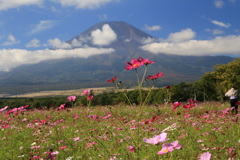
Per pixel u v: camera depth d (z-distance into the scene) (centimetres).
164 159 326
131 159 364
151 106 1420
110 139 561
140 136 499
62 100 4962
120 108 1497
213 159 354
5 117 1022
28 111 1561
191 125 703
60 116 1173
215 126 648
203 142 476
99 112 1290
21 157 464
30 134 718
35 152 483
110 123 820
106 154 422
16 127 842
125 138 531
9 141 622
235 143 451
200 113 977
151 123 720
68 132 724
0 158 468
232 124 664
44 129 762
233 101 1030
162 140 200
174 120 801
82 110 1411
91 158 414
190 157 365
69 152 479
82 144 514
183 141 490
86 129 746
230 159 341
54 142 581
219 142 479
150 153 380
